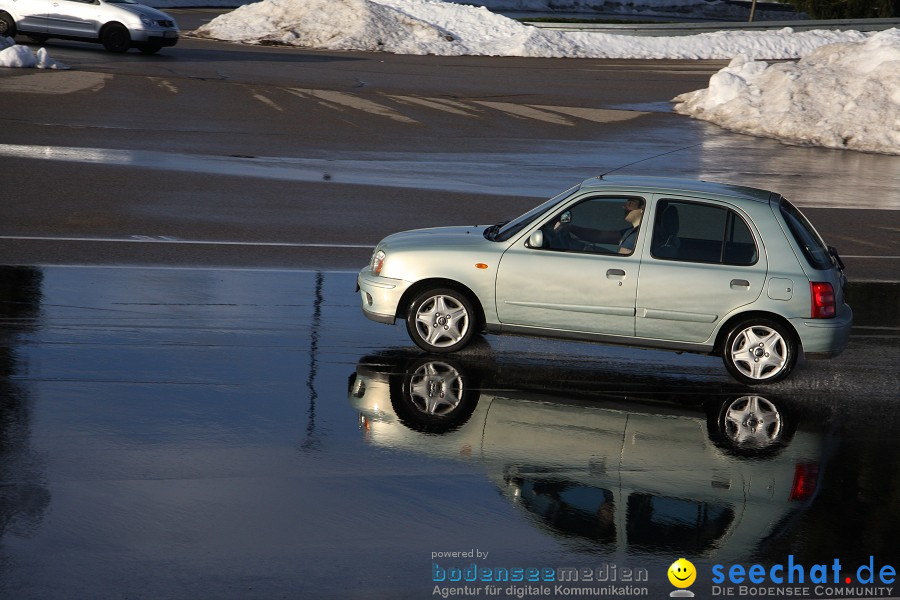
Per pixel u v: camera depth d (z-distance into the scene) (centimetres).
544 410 1405
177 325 1714
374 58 7138
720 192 1605
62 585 878
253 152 3731
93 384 1404
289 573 918
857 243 2803
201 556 941
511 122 4853
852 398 1522
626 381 1563
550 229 1623
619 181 1655
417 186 3291
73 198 2759
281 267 2184
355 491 1099
